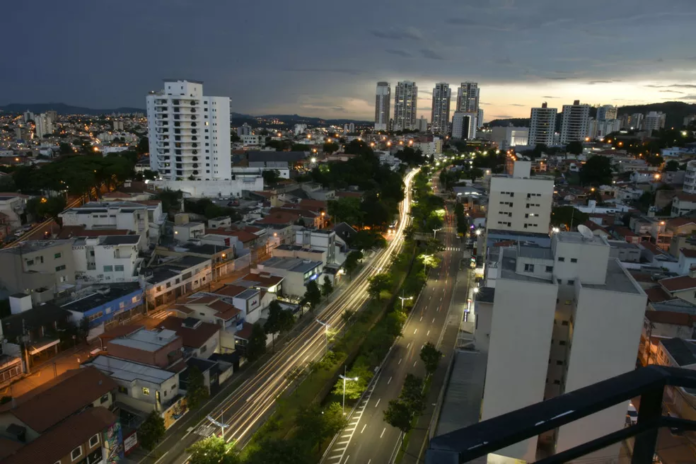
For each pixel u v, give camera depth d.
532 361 37.69
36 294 62.06
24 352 52.25
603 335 35.59
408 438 46.47
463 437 3.82
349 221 115.19
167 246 84.62
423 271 86.00
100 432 39.06
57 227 87.62
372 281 76.00
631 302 34.72
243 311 62.91
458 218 122.69
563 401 4.14
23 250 63.97
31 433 38.19
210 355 56.91
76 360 55.19
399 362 60.41
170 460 42.31
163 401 46.09
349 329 66.44
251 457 39.62
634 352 35.38
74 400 41.22
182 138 130.38
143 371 47.91
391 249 106.56
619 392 4.20
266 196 127.00
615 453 4.50
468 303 72.38
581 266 38.03
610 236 96.62
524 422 3.95
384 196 144.12
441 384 55.62
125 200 100.12
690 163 126.94
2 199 91.81
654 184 138.38
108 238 73.31
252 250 92.00
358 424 48.88
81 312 58.91
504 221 85.06
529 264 39.25
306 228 101.56
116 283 69.00
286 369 56.97
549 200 83.06
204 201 115.25
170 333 52.84
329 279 77.94
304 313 72.06
